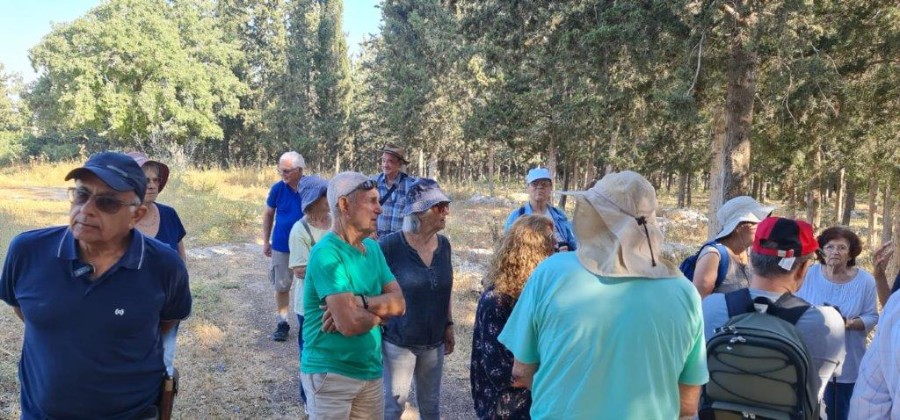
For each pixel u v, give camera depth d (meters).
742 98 12.34
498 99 22.78
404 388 3.72
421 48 37.19
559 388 1.96
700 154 18.36
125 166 2.13
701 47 11.07
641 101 13.85
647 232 1.97
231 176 26.50
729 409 2.29
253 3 49.56
